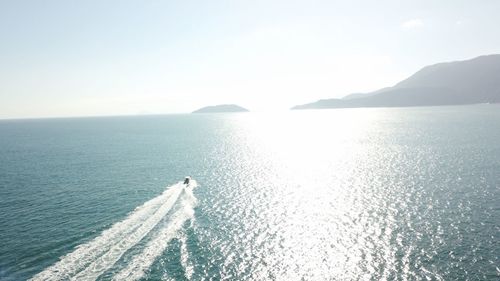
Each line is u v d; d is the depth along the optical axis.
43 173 87.25
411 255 40.94
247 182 77.62
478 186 67.12
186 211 57.38
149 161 105.75
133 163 102.06
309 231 48.84
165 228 50.00
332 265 39.50
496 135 141.38
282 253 42.59
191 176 84.00
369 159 102.12
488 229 47.09
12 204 60.88
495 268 37.41
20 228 49.59
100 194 67.25
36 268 38.56
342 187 71.06
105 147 141.88
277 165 98.56
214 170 91.56
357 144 139.25
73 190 70.25
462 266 38.03
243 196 66.31
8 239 45.81
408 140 141.00
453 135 148.38
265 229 49.81
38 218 53.69
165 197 65.19
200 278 37.09
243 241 45.94
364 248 43.19
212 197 65.69
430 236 45.66
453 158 96.00
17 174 86.12
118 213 56.09
